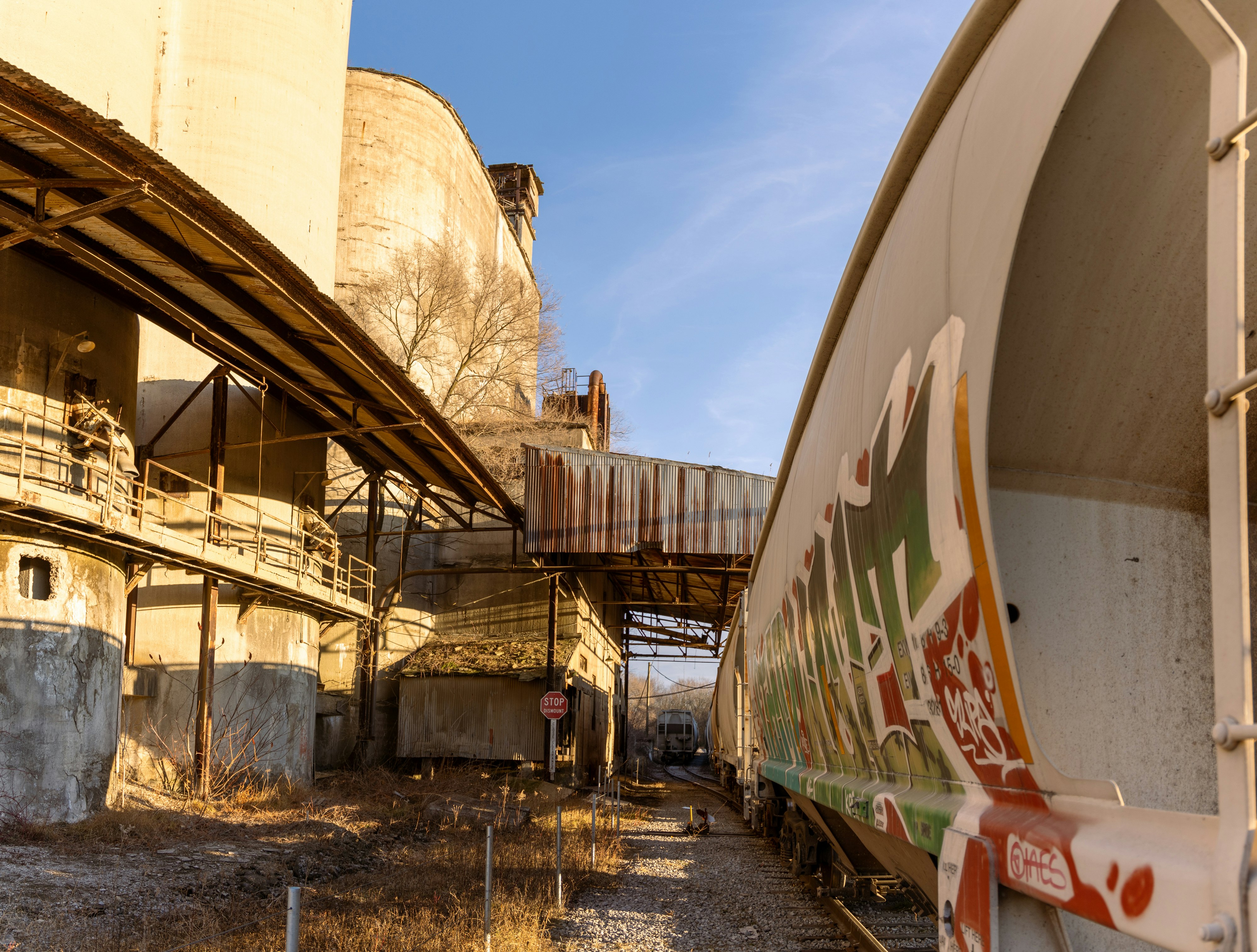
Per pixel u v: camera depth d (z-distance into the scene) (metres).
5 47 19.12
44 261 15.38
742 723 16.69
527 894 11.70
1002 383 3.39
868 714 5.39
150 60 23.69
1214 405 1.89
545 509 29.22
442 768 29.72
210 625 18.88
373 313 44.44
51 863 12.02
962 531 3.27
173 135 27.34
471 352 45.50
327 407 22.48
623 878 14.55
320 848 15.45
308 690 23.92
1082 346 3.28
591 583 37.38
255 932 9.68
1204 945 1.86
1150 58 2.64
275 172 28.34
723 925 10.87
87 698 15.41
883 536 4.51
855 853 8.96
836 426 5.99
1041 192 2.99
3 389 14.58
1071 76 2.68
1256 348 3.31
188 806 17.42
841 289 6.05
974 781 3.63
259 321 16.80
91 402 15.98
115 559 16.59
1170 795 3.32
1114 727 3.33
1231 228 1.94
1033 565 3.49
